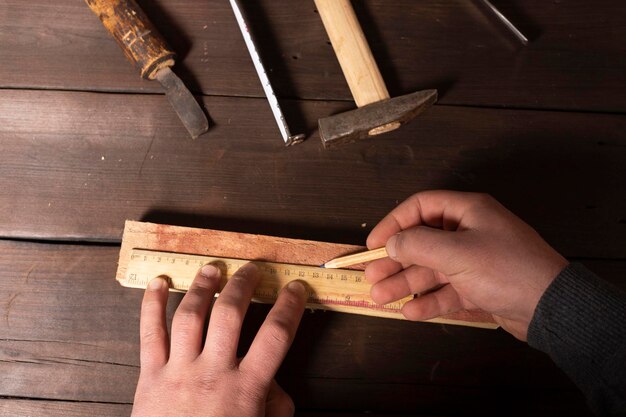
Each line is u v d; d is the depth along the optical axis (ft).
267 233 1.73
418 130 1.78
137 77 1.78
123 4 1.67
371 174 1.76
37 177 1.73
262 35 1.81
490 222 1.44
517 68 1.82
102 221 1.72
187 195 1.74
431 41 1.82
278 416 1.54
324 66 1.80
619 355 1.31
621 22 1.84
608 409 1.35
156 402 1.47
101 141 1.75
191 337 1.50
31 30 1.79
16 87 1.76
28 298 1.69
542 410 1.69
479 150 1.78
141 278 1.63
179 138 1.76
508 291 1.40
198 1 1.81
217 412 1.45
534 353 1.70
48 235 1.71
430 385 1.69
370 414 1.68
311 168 1.76
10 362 1.67
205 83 1.78
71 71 1.77
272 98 1.72
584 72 1.82
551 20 1.84
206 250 1.67
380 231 1.61
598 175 1.77
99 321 1.68
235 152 1.76
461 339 1.71
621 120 1.80
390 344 1.70
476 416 1.69
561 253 1.74
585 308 1.34
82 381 1.67
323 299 1.64
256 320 1.69
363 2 1.83
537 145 1.78
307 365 1.69
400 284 1.59
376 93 1.69
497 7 1.83
